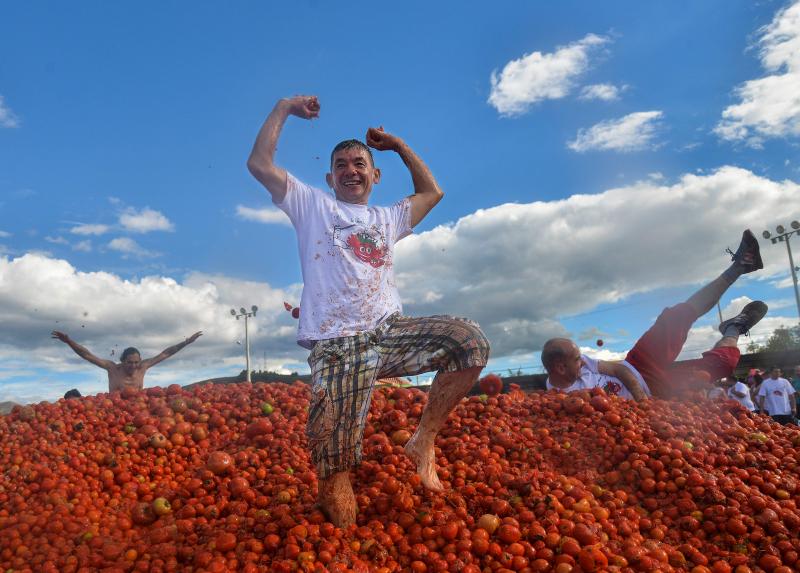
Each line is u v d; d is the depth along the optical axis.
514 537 3.38
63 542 3.67
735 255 6.86
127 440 5.24
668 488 4.24
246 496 3.98
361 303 3.56
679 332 6.62
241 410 5.95
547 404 5.52
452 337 3.52
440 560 3.26
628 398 6.36
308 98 3.84
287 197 3.72
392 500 3.69
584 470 4.54
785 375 17.53
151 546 3.50
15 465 4.95
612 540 3.56
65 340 9.12
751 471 4.57
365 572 3.14
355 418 3.38
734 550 3.64
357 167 3.88
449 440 4.69
